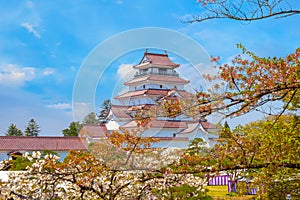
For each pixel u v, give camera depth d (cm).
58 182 549
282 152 530
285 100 561
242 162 528
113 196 552
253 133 600
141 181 556
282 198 566
